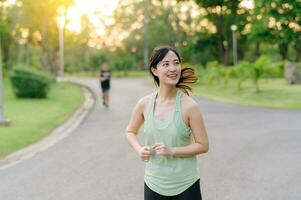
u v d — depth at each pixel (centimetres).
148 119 394
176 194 392
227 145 1198
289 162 988
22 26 5375
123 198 747
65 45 6203
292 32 2681
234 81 3912
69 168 970
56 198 757
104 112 2120
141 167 965
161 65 387
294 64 3269
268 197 739
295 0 2548
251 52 7388
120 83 4928
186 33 7762
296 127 1507
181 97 392
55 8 5219
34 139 1350
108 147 1211
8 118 1789
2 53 6462
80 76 7869
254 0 2805
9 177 901
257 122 1659
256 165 963
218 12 5012
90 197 757
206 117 1848
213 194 760
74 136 1422
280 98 2603
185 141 390
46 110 2130
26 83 2731
